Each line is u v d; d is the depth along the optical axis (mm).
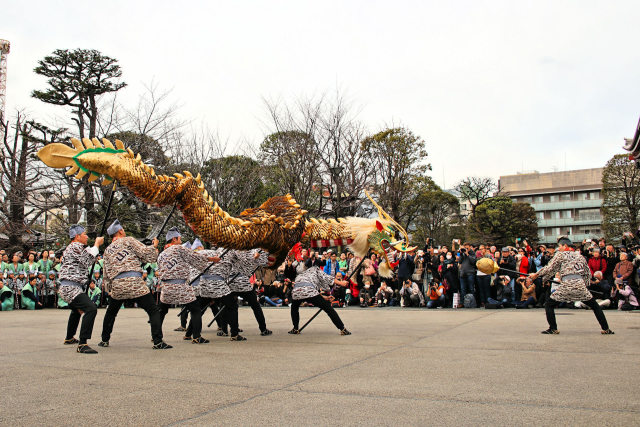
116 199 21844
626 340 7020
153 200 6781
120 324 10625
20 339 8148
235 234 7328
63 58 22578
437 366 5301
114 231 7176
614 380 4539
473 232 44281
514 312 11836
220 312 8500
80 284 6875
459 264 13930
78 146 6422
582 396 3988
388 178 27500
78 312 7574
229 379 4844
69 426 3428
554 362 5441
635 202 41719
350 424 3350
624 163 42344
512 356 5848
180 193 6926
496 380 4586
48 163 6305
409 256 14609
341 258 15469
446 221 44906
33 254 16594
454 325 9273
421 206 38469
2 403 4047
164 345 6906
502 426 3252
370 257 14812
